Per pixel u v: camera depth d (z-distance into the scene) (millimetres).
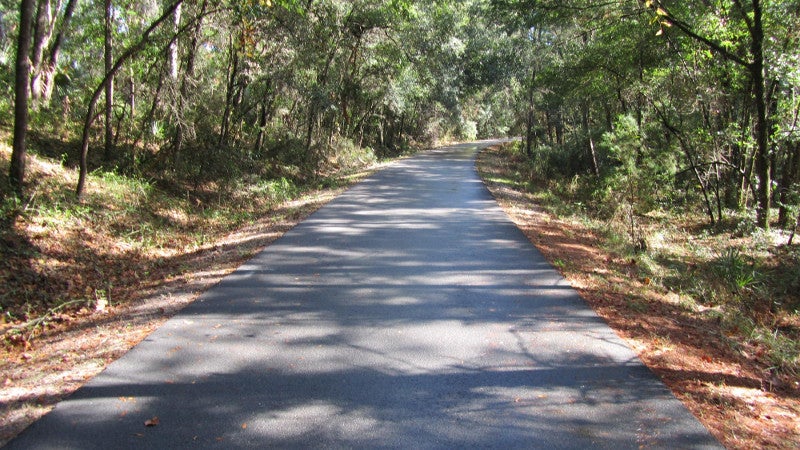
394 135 45688
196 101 15641
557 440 3617
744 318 6969
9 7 18062
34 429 3730
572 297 6738
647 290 7645
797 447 3648
